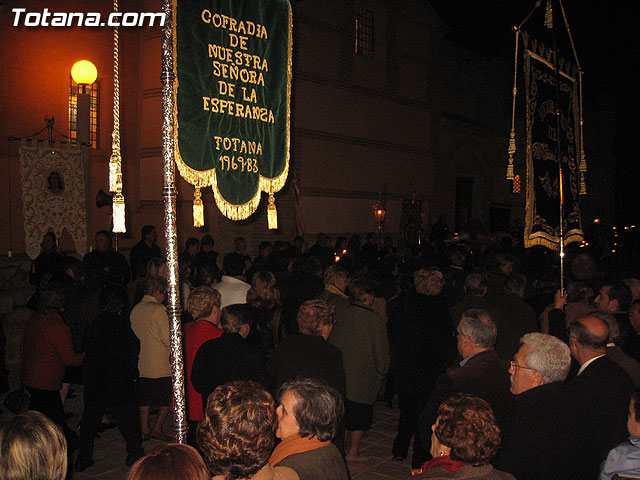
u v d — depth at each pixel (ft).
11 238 32.78
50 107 37.32
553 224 21.58
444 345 17.02
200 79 10.84
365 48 57.11
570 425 9.84
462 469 7.81
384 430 22.13
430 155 65.92
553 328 17.30
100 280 22.97
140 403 19.98
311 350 13.67
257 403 7.13
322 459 8.38
